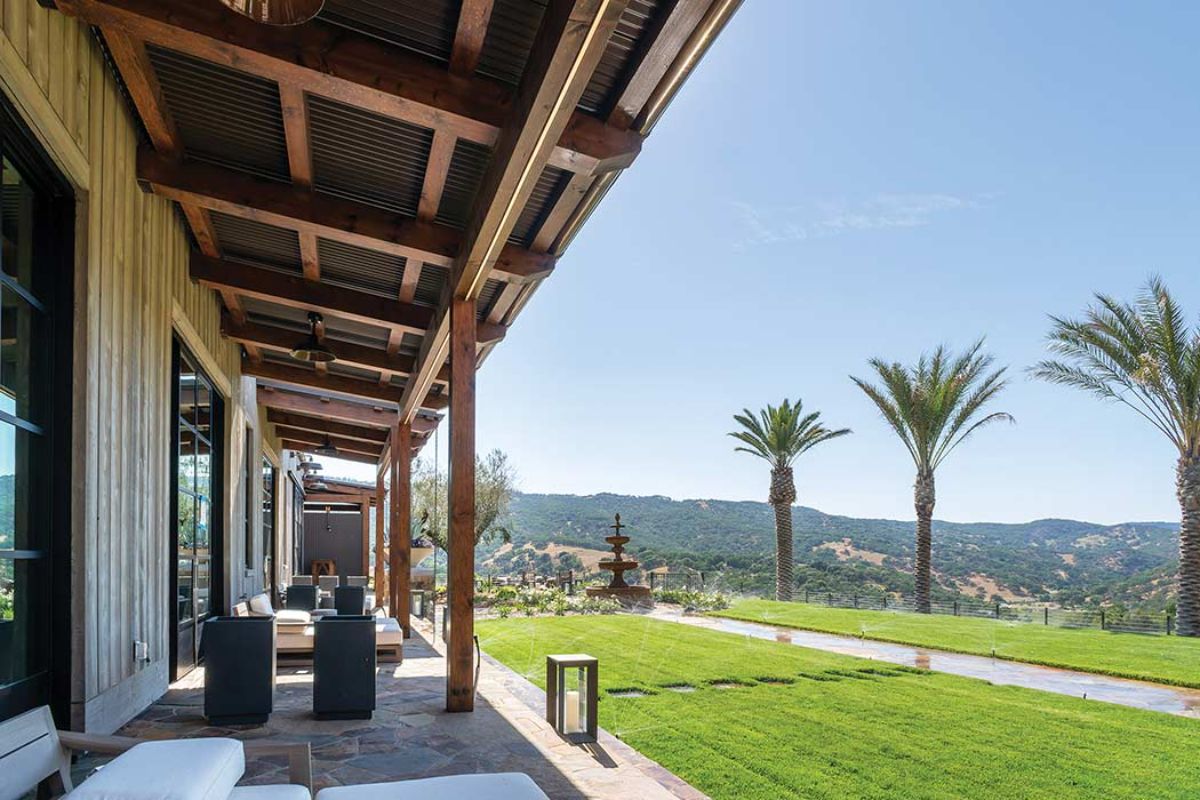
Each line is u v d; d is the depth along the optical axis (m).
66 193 4.17
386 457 15.41
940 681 8.52
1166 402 15.42
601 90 4.16
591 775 4.20
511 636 12.19
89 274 4.23
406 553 11.27
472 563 5.90
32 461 3.88
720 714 6.57
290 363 10.80
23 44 3.39
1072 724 6.43
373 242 5.82
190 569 7.40
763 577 33.19
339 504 27.44
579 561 42.12
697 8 3.46
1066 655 10.60
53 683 3.99
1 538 3.50
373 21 3.92
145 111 4.75
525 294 6.68
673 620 15.66
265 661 5.26
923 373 21.02
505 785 2.44
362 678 5.49
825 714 6.66
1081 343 16.09
